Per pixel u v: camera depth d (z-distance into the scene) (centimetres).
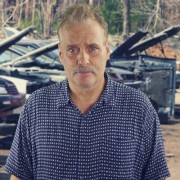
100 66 148
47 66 367
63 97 155
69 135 153
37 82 370
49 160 155
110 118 153
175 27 355
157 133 158
